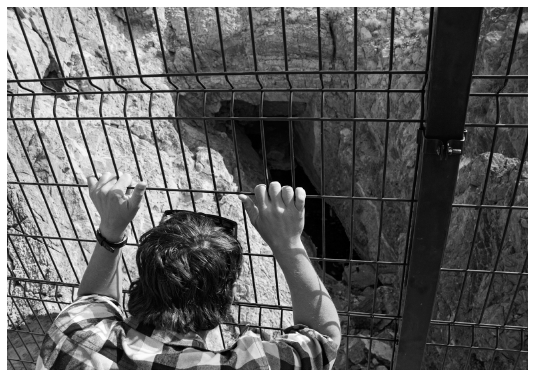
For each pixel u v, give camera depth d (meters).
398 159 7.98
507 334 5.02
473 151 6.09
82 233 5.04
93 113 6.98
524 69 5.59
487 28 6.02
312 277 1.39
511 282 5.05
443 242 1.68
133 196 1.41
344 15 8.64
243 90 1.57
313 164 11.12
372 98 8.39
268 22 9.09
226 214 7.51
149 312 1.15
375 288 2.01
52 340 1.17
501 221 5.25
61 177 5.09
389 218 8.57
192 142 8.96
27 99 5.35
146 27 9.20
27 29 6.04
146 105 8.47
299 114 10.79
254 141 12.22
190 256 1.14
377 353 7.14
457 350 5.72
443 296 5.91
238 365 1.11
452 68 1.31
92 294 1.37
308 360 1.17
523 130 5.37
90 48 7.73
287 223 1.40
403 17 8.02
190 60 9.54
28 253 4.21
